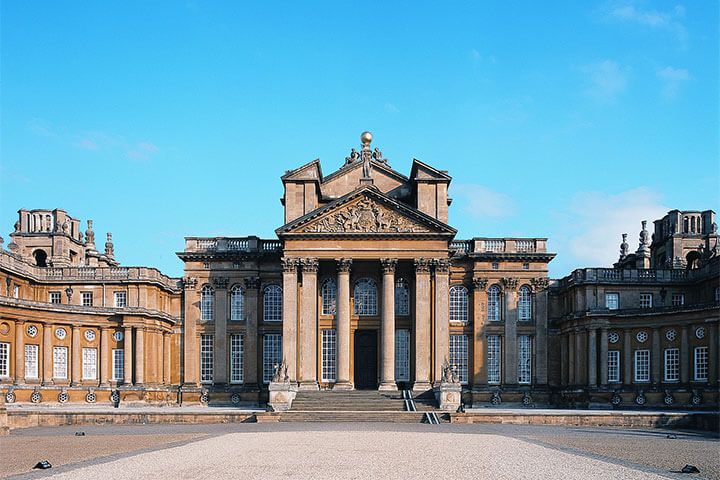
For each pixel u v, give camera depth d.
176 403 77.50
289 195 74.25
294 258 70.88
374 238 70.75
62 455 32.38
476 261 78.88
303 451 33.16
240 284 78.69
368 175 73.38
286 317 70.31
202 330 78.69
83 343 74.81
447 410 59.81
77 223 96.81
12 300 67.75
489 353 78.50
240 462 29.20
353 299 75.62
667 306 71.31
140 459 30.39
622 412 56.69
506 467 28.00
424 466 28.03
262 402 76.75
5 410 45.81
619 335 74.19
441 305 70.19
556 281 82.44
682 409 66.31
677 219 86.06
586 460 30.42
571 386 75.81
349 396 65.19
